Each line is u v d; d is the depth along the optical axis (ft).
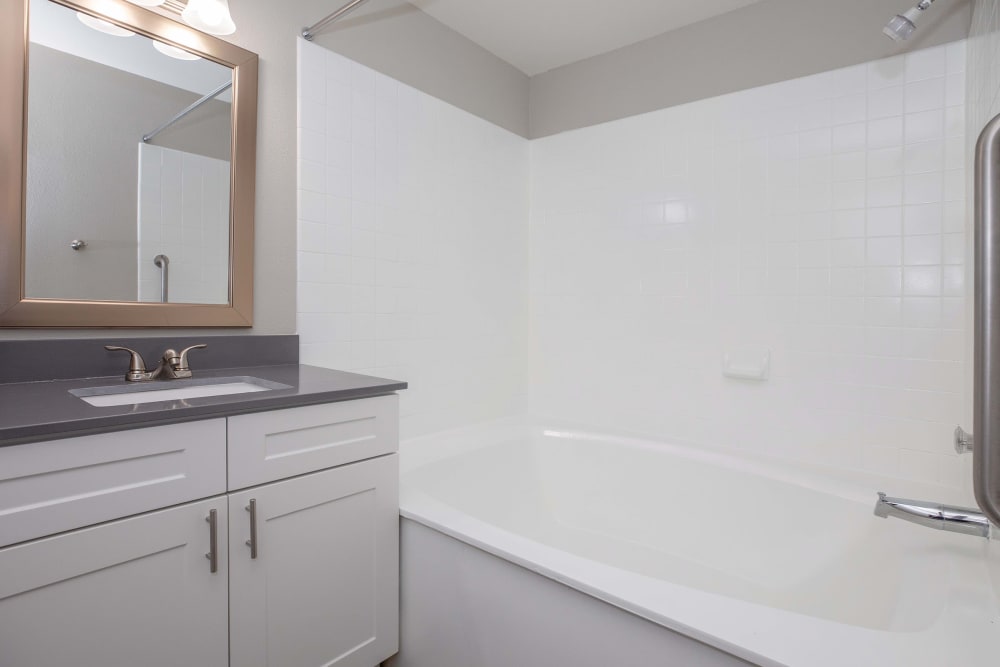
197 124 5.29
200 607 3.71
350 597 4.66
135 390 4.44
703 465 6.75
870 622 4.55
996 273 1.37
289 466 4.19
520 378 9.31
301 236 6.13
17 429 2.90
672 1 7.18
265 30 5.80
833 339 6.59
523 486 7.81
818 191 6.67
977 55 5.21
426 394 7.69
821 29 6.66
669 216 7.90
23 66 4.31
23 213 4.33
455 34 8.02
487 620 4.43
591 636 3.81
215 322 5.41
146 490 3.44
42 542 3.04
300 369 5.62
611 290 8.50
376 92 6.91
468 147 8.25
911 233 6.08
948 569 3.97
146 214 4.98
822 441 6.68
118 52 4.82
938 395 5.95
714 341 7.50
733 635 3.19
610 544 7.17
